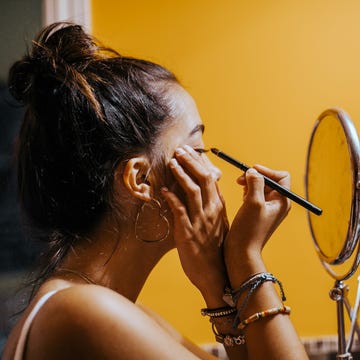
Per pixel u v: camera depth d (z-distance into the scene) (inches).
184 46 66.5
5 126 67.7
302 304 67.2
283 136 66.9
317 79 67.3
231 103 66.6
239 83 66.7
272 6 66.9
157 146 34.7
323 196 40.7
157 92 35.1
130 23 66.2
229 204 66.1
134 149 34.0
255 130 66.8
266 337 33.5
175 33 66.5
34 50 35.7
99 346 30.0
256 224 35.4
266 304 34.1
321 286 67.4
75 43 35.6
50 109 33.9
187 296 67.1
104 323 30.2
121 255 34.7
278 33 67.0
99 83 34.3
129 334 30.4
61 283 33.3
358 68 67.6
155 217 34.9
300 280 67.3
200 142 36.6
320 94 67.3
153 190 34.8
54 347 30.2
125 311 31.0
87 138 33.5
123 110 34.0
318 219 41.7
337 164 37.6
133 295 35.8
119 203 34.2
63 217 34.4
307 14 67.2
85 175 33.6
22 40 67.2
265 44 67.0
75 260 34.4
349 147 35.5
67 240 35.0
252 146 66.7
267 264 67.1
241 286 34.6
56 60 34.5
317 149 41.9
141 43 66.4
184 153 35.1
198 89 66.5
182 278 67.1
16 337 31.8
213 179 35.7
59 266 35.4
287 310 34.2
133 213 34.6
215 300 36.3
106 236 34.4
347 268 47.9
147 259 35.6
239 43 66.8
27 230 39.2
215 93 66.6
